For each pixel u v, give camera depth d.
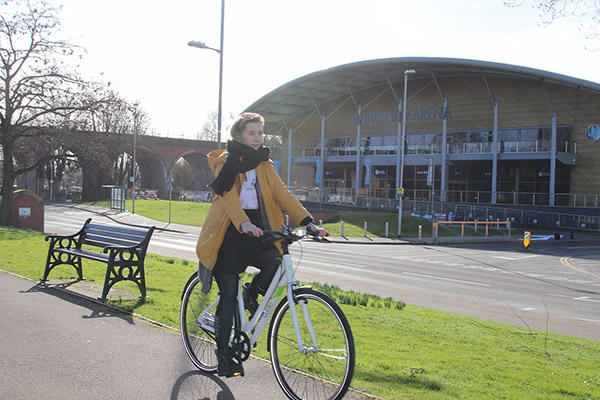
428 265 17.28
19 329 4.79
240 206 3.35
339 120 59.28
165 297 6.73
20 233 16.94
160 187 69.62
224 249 3.52
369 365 4.11
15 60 20.97
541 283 13.94
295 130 58.38
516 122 46.25
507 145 43.31
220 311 3.51
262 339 4.81
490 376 4.09
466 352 4.96
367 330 5.66
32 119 22.02
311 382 3.16
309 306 3.21
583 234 37.12
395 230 32.75
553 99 44.47
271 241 3.38
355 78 52.25
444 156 45.59
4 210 20.83
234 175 3.39
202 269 3.64
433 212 37.44
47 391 3.33
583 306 10.34
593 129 41.66
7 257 10.20
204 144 71.50
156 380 3.61
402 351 4.79
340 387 2.98
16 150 23.12
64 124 22.39
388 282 12.19
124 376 3.66
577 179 43.50
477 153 44.31
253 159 3.41
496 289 12.19
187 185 78.69
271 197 3.57
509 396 3.54
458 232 33.66
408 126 52.81
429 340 5.39
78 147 23.05
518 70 41.84
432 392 3.49
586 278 15.61
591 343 6.18
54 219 36.25
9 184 21.22
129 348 4.32
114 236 7.07
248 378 3.71
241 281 3.74
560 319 8.54
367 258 18.52
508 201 42.91
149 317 5.40
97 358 4.02
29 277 7.82
